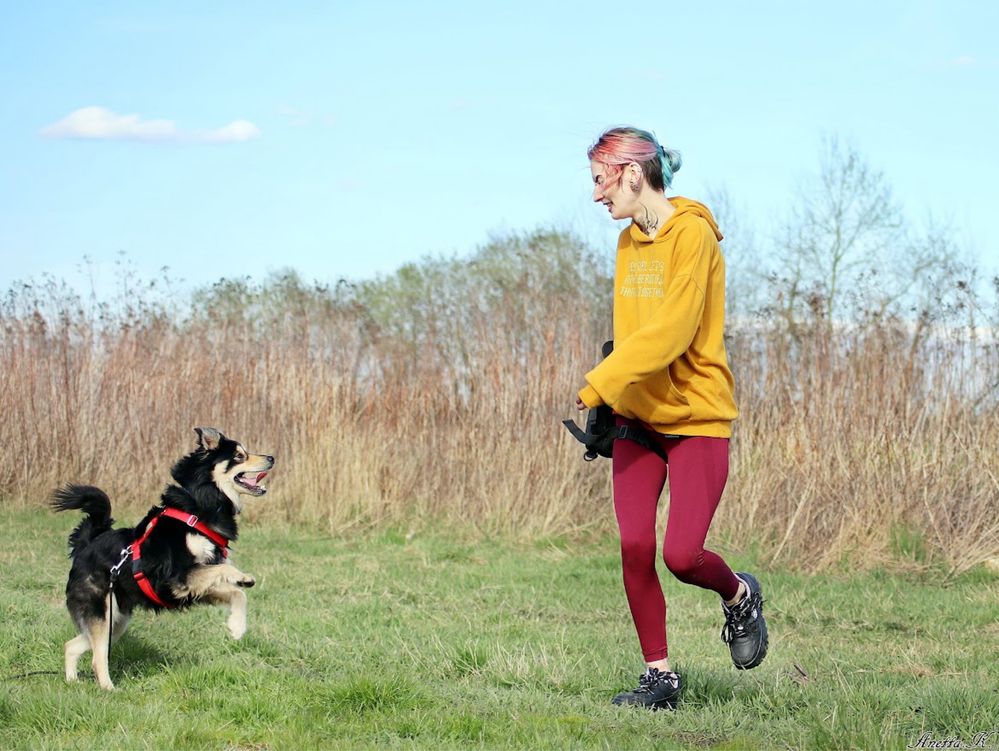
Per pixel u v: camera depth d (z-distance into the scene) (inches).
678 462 161.6
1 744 146.6
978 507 328.8
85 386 466.6
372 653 209.9
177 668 191.0
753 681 182.4
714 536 354.3
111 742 145.5
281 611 257.3
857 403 350.6
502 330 422.0
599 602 280.8
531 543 375.6
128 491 447.8
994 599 281.6
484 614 263.7
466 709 166.7
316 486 418.6
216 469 203.0
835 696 168.6
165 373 464.4
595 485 400.5
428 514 413.1
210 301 503.2
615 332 169.3
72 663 187.6
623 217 163.2
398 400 446.3
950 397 349.4
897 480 338.6
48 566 313.1
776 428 364.5
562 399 402.3
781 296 400.2
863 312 381.1
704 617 261.3
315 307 490.6
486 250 667.4
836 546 324.8
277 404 447.5
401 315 691.4
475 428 414.9
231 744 150.6
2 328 477.7
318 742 148.9
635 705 167.6
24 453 456.4
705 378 159.8
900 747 143.8
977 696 163.8
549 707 169.2
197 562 195.5
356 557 350.6
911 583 306.3
